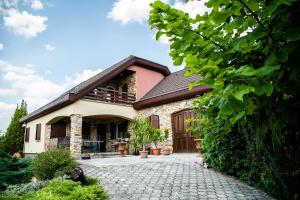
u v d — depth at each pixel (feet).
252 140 15.11
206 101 6.15
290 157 10.16
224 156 21.34
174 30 6.55
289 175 11.07
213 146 22.67
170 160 30.32
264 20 5.63
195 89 38.55
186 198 15.64
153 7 6.28
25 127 64.13
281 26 5.31
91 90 43.37
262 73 4.39
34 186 18.49
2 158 24.84
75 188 11.75
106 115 46.44
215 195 16.11
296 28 4.88
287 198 13.06
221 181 19.65
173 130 42.70
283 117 5.72
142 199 15.62
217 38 6.84
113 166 27.09
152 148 43.80
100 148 54.03
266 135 9.07
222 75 4.50
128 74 54.44
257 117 6.64
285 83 5.61
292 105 5.80
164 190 17.49
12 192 18.38
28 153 58.85
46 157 22.75
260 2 5.47
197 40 6.72
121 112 47.57
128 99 50.01
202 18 6.25
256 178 17.97
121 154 41.83
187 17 6.32
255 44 6.10
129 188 18.25
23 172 24.18
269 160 12.89
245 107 5.41
